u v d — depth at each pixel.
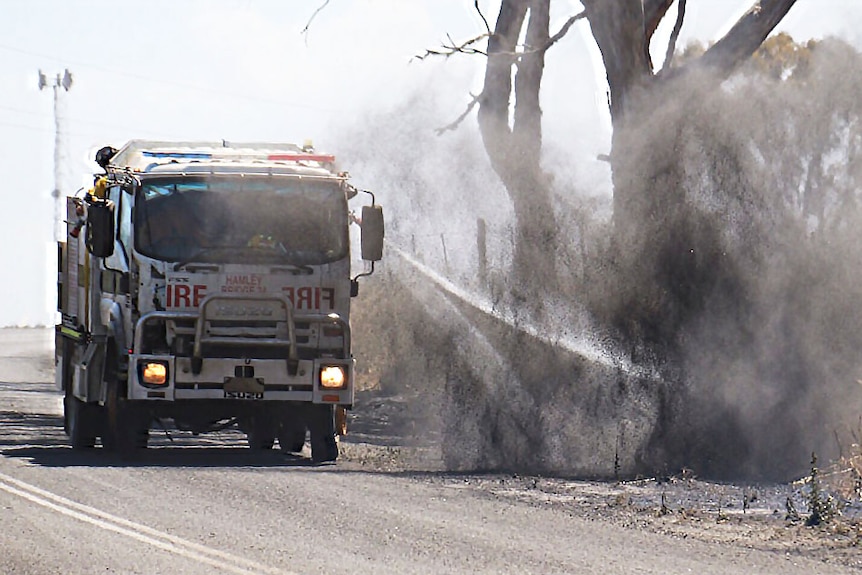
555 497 39.88
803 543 32.00
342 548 30.61
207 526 33.56
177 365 49.12
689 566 28.91
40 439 59.47
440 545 31.09
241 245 49.69
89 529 33.00
